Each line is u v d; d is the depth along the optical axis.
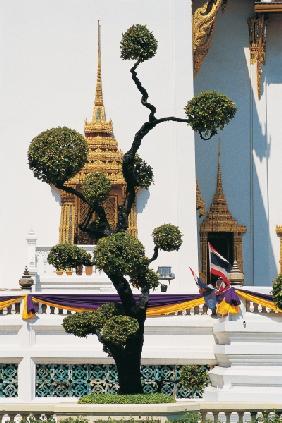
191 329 39.38
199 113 33.72
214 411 33.88
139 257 32.91
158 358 39.09
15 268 47.47
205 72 52.97
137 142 34.31
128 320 32.94
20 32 48.47
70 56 48.47
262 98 53.34
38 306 39.47
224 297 38.38
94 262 33.56
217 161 52.75
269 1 52.53
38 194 47.72
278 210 53.06
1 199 47.78
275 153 53.31
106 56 48.53
